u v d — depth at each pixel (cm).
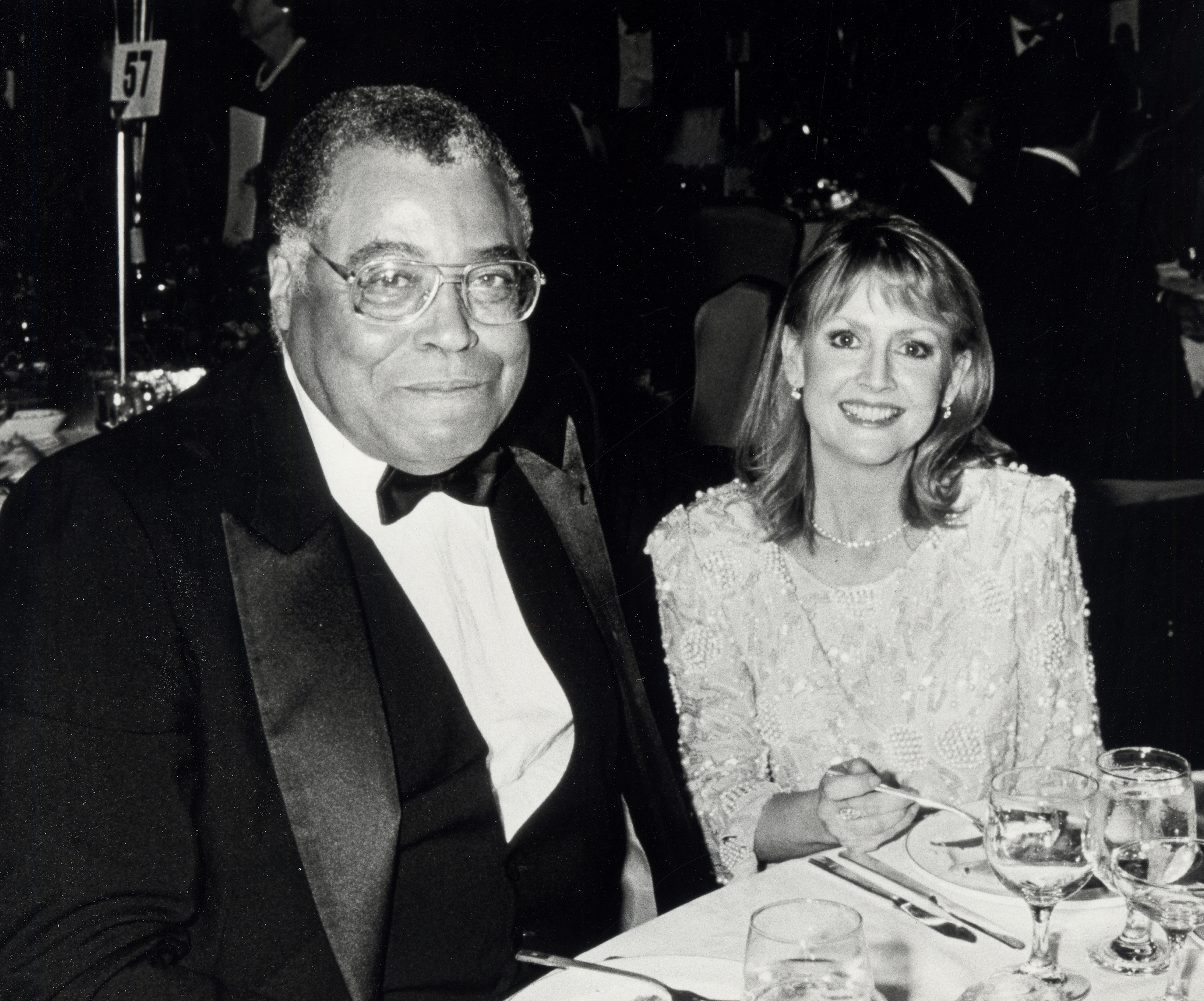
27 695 121
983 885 122
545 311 363
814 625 195
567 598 168
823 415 187
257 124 330
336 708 134
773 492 199
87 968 115
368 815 133
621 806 173
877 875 128
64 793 120
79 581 127
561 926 157
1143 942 112
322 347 139
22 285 304
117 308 316
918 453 195
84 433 294
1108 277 405
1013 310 406
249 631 132
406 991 141
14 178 303
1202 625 374
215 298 332
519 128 361
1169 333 410
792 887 126
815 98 372
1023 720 197
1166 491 381
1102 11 379
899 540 195
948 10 370
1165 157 395
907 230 184
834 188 379
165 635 130
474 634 161
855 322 182
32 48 302
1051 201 395
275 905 133
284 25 332
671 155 370
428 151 135
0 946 116
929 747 191
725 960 108
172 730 128
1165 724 371
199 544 134
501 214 140
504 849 150
